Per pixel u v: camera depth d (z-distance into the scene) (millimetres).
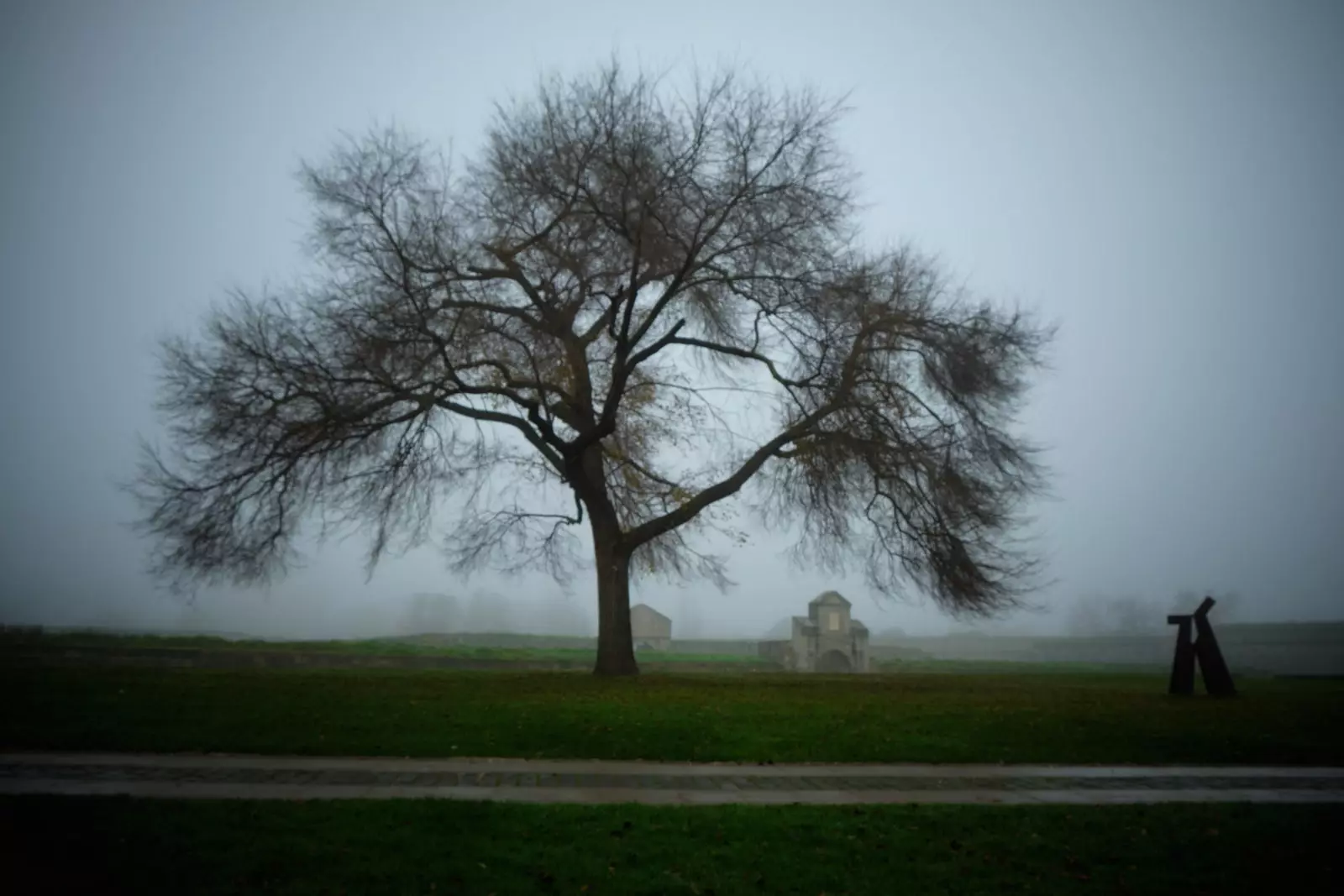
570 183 25234
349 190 25000
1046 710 19203
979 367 25500
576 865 8992
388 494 24781
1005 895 8859
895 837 10102
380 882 8461
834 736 15531
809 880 8969
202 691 18031
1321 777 13711
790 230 25844
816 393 26422
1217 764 14648
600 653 26281
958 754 14688
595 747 14469
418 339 23469
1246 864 9734
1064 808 11359
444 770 12766
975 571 25219
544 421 24188
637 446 29078
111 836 9148
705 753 14320
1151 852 9938
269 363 23516
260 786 11336
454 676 23984
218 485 23875
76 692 17188
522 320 26203
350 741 14102
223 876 8414
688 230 25328
